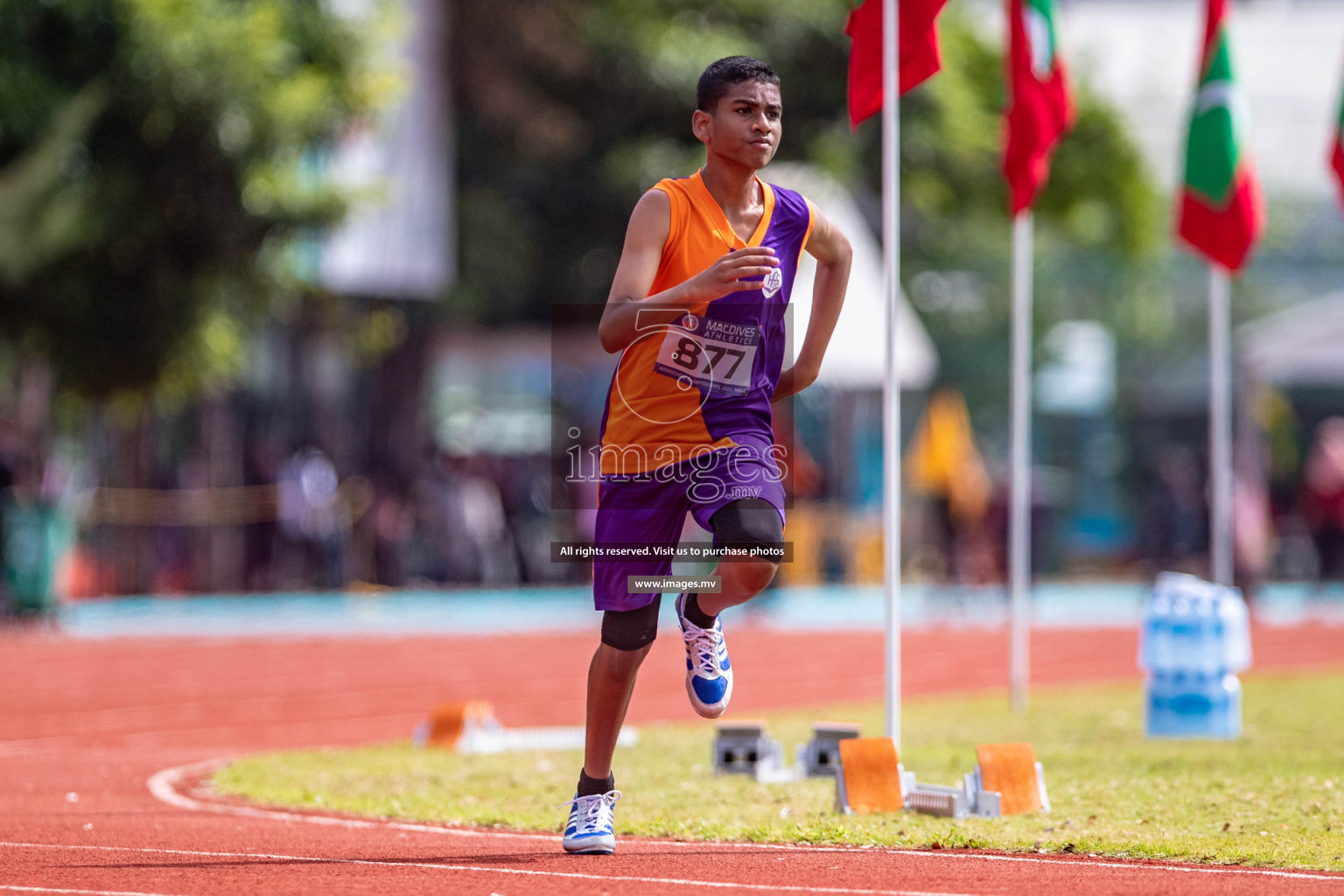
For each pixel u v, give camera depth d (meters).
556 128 99.62
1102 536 119.00
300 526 85.56
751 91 17.16
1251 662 57.62
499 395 114.56
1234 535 84.25
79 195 67.12
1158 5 141.00
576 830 18.38
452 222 90.19
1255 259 139.50
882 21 25.08
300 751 32.09
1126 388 140.00
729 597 17.44
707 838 19.81
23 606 69.25
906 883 16.38
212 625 72.88
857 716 37.75
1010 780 21.66
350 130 76.69
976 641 67.31
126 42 67.75
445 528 93.12
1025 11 37.12
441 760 29.59
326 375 95.56
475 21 94.56
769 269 16.17
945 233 131.75
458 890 16.02
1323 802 22.59
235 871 17.28
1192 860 17.98
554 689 48.62
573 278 106.19
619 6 95.81
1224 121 40.09
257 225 72.31
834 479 97.38
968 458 90.00
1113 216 111.25
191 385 75.69
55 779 27.38
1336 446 95.38
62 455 79.88
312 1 75.06
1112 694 43.88
